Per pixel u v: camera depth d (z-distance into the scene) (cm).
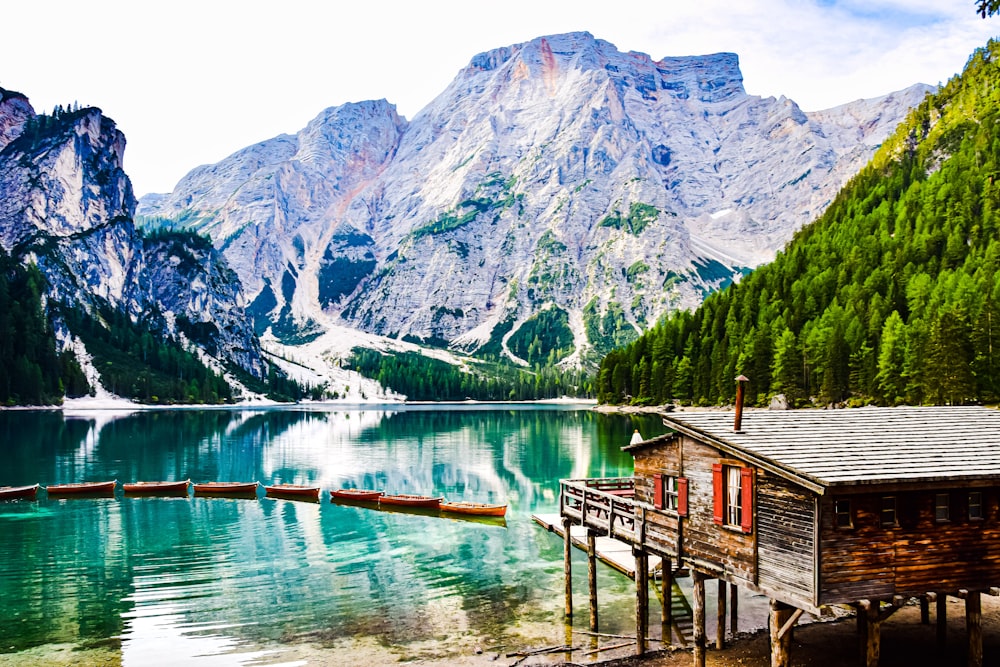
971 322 11644
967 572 2466
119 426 17025
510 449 12144
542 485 8350
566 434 14925
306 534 5841
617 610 3809
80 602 4072
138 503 7331
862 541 2327
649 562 4575
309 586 4353
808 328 15562
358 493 7338
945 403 11256
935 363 11362
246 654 3291
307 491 7725
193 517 6588
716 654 3091
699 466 2792
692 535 2825
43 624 3712
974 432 2858
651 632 3456
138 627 3669
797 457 2412
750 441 2573
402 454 11500
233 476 9150
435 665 3127
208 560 5000
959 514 2469
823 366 14162
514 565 4806
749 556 2533
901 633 3241
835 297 16250
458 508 6688
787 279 19138
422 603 4000
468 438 14338
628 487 4047
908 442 2675
